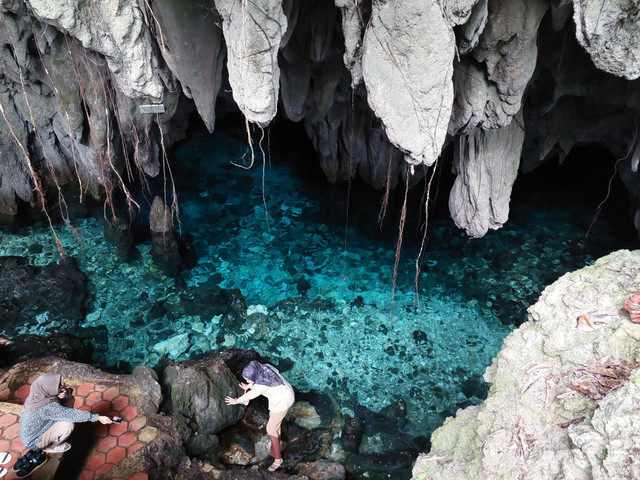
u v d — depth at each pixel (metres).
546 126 9.82
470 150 7.37
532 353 3.61
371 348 8.22
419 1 4.12
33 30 7.08
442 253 10.21
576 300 3.63
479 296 9.23
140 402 6.22
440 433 3.94
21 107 9.20
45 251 9.53
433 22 4.23
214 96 6.57
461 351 8.22
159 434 5.85
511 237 10.58
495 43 5.75
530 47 5.86
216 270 9.61
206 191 11.77
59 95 8.12
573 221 10.93
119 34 5.10
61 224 10.18
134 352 7.94
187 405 6.22
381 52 4.50
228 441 6.38
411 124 4.72
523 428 3.22
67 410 5.02
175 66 6.11
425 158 4.87
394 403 7.30
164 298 8.90
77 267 9.27
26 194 10.09
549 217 11.06
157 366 7.70
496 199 7.66
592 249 10.22
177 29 5.83
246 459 6.21
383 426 6.99
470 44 5.36
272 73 4.84
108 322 8.41
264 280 9.47
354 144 11.09
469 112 6.47
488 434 3.43
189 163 12.70
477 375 7.84
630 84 8.19
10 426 5.67
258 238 10.48
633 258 3.80
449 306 9.03
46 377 5.00
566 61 8.05
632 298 3.30
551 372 3.38
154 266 9.45
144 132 8.77
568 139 9.92
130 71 5.48
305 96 8.95
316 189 12.01
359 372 7.82
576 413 3.08
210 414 6.25
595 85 8.34
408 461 6.48
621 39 4.55
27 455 5.12
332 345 8.24
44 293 8.59
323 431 6.73
